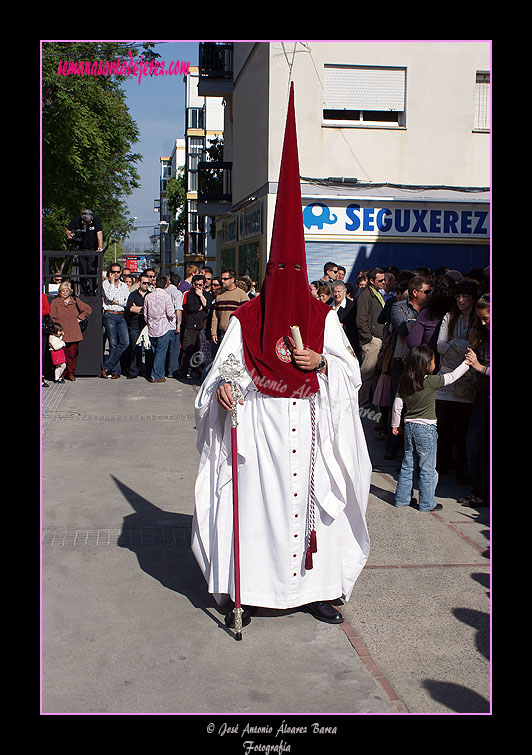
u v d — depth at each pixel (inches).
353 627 161.9
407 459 242.7
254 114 706.2
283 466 157.5
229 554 163.2
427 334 275.7
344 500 165.3
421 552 204.5
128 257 3309.5
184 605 172.9
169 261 3307.1
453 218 634.8
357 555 171.6
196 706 132.8
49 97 933.2
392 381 304.5
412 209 629.9
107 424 374.0
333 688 138.6
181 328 563.8
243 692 137.3
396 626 162.2
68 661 147.0
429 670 144.7
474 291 260.5
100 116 1067.3
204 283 552.7
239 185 815.1
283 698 135.5
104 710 131.3
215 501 166.7
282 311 155.6
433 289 294.4
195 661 147.9
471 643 154.8
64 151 998.4
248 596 160.9
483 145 631.2
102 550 206.1
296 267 155.0
